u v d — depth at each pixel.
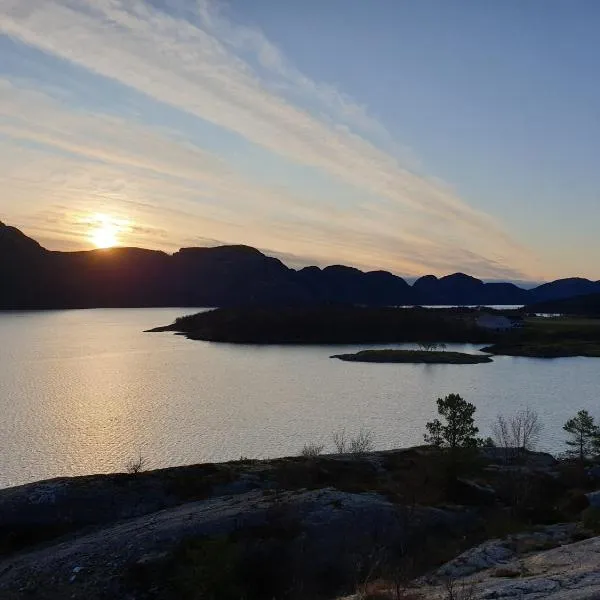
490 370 164.50
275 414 100.69
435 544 33.84
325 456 59.44
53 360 179.12
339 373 156.75
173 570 30.12
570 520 37.72
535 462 60.41
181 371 158.00
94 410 102.12
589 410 106.12
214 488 45.44
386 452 61.53
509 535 32.69
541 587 19.94
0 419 93.38
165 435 84.50
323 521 34.81
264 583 29.41
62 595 29.25
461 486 45.00
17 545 37.50
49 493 41.75
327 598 28.00
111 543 33.84
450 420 48.97
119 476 45.50
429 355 188.62
